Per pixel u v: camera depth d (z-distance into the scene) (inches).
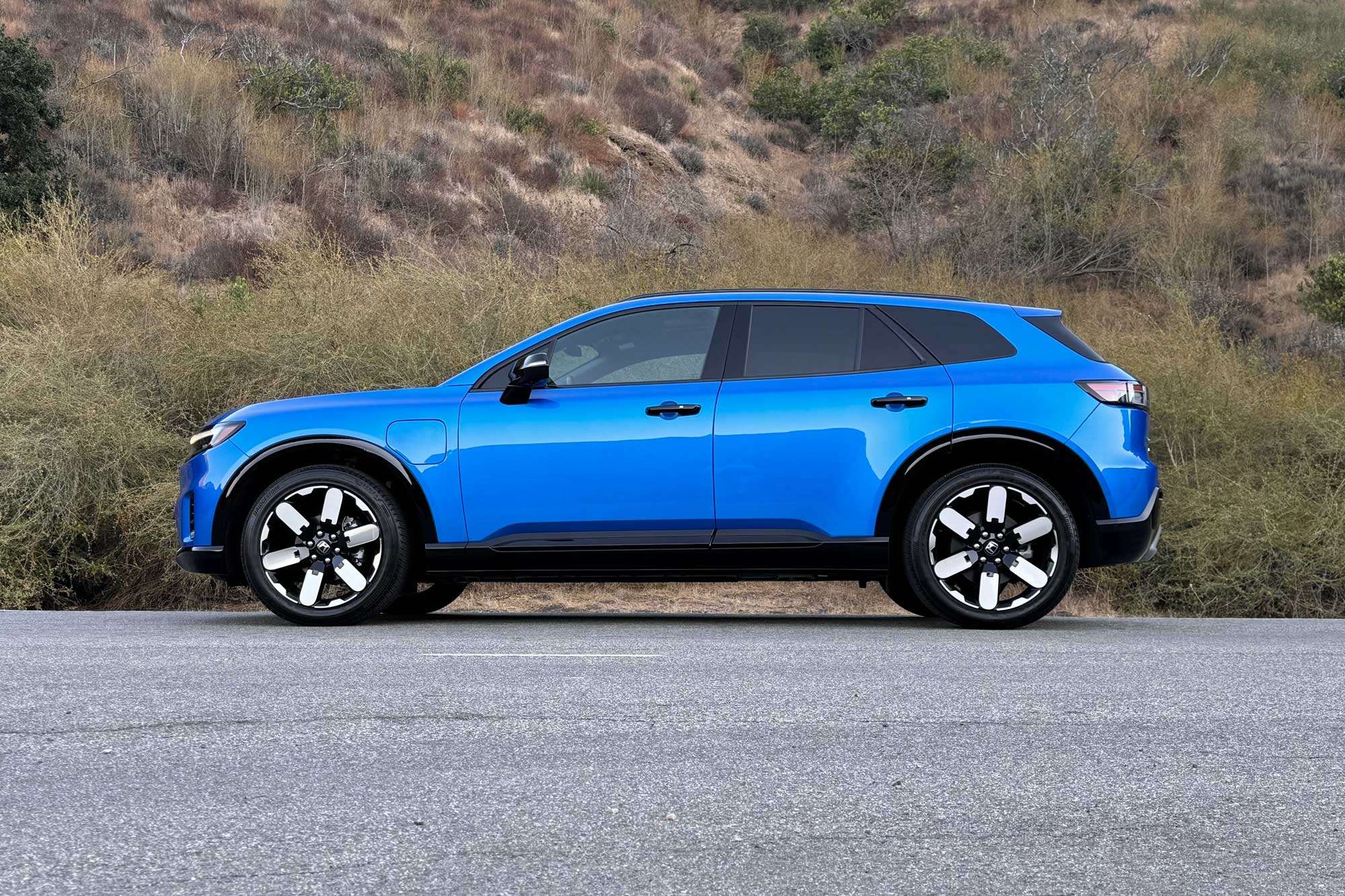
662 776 143.4
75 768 145.5
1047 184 962.1
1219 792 138.0
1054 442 264.5
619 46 1567.4
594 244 779.4
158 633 260.4
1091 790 138.5
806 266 656.4
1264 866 115.3
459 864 114.6
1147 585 413.1
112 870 112.3
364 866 113.8
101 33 1120.8
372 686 193.3
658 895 107.3
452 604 382.3
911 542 267.6
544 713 174.1
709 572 267.6
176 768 145.5
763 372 269.7
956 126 1232.2
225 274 832.9
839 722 169.6
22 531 380.8
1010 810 131.2
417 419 269.6
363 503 269.6
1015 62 1448.1
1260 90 1309.1
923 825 126.2
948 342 272.2
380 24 1400.1
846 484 263.9
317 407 275.1
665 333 274.7
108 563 402.3
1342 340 823.7
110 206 880.3
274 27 1278.3
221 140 979.9
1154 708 179.3
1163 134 1213.1
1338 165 1147.3
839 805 132.6
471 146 1170.6
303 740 158.6
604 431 264.7
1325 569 404.8
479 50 1414.9
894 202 978.1
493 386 273.6
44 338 436.1
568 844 120.3
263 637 252.4
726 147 1405.0
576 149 1254.3
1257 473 438.3
